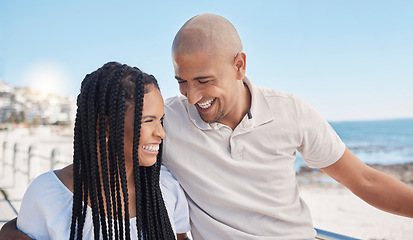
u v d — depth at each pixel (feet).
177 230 5.59
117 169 4.48
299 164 76.84
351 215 45.24
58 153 20.57
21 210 4.49
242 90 5.70
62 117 199.41
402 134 128.88
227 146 5.71
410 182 66.90
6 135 112.27
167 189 5.51
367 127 154.71
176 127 5.77
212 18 5.08
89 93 4.37
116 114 4.38
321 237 6.35
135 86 4.44
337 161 5.98
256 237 5.70
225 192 5.65
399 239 35.73
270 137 5.75
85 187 4.42
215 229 5.71
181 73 5.02
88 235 4.47
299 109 5.88
